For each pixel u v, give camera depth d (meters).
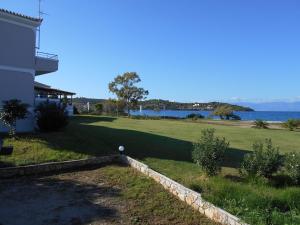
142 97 60.94
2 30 18.30
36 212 8.94
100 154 14.80
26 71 19.39
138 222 8.39
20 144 15.10
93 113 54.44
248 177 10.74
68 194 10.36
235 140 23.09
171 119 49.50
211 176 11.18
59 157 13.88
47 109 18.81
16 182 11.52
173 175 11.73
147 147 16.95
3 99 18.36
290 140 24.62
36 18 19.55
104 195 10.27
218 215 8.27
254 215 7.80
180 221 8.47
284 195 8.95
